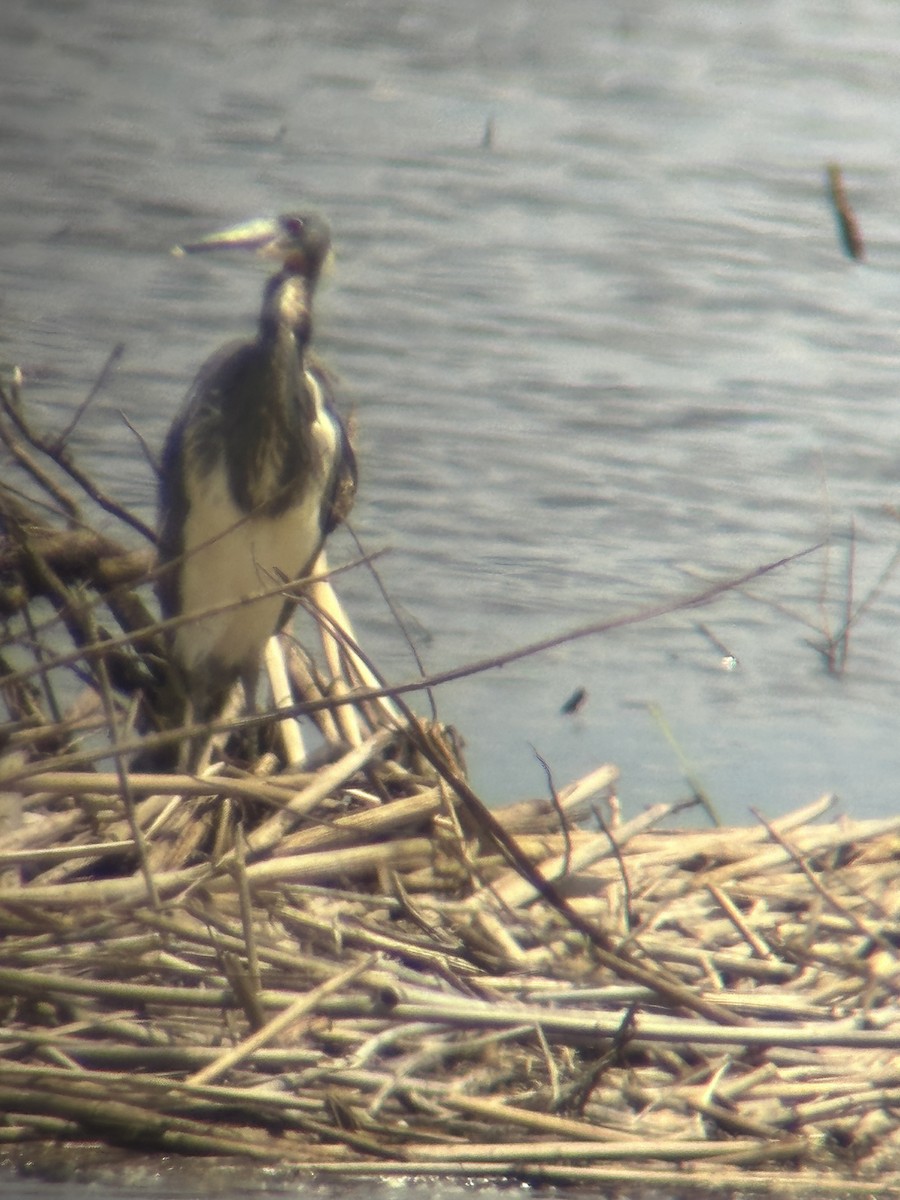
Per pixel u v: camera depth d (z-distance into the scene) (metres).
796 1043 7.89
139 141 34.53
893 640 15.91
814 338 25.17
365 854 8.82
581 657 15.03
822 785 13.00
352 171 33.56
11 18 44.28
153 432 18.56
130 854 8.67
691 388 22.83
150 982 7.87
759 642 15.77
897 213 32.03
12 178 30.97
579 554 17.47
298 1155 7.09
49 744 9.80
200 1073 7.21
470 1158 7.14
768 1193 7.21
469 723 13.66
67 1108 7.05
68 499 10.78
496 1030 7.86
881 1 51.62
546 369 23.25
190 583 11.00
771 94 41.19
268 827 8.91
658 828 10.73
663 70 43.03
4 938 7.79
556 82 41.81
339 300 25.59
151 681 10.95
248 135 35.56
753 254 29.17
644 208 31.86
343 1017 7.77
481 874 9.12
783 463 20.48
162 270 25.97
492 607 16.05
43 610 12.98
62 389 19.91
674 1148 7.34
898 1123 7.82
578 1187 7.19
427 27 46.97
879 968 8.74
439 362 23.11
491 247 28.92
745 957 8.87
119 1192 6.80
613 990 8.09
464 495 18.80
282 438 11.04
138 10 46.12
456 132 36.94
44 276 25.22
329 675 11.10
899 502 19.52
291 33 45.06
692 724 13.95
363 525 17.81
